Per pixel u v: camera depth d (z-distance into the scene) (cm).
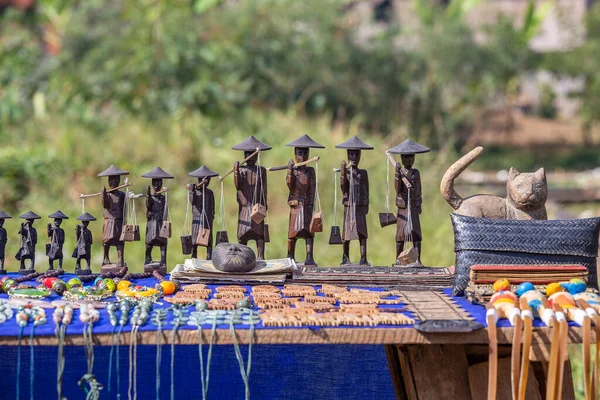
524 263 347
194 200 410
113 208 414
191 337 296
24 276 400
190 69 1177
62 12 1445
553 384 292
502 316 308
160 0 1226
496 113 1955
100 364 415
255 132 1065
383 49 1531
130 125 1041
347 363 418
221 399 420
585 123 1961
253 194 405
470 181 1270
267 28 1366
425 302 339
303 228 400
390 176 810
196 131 1015
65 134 997
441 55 1689
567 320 306
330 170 834
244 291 363
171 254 714
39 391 410
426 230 740
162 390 417
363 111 1435
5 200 887
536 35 1972
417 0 1786
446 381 324
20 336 290
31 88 1251
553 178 1551
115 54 1218
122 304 321
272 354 419
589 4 2211
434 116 1541
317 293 359
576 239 346
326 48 1429
